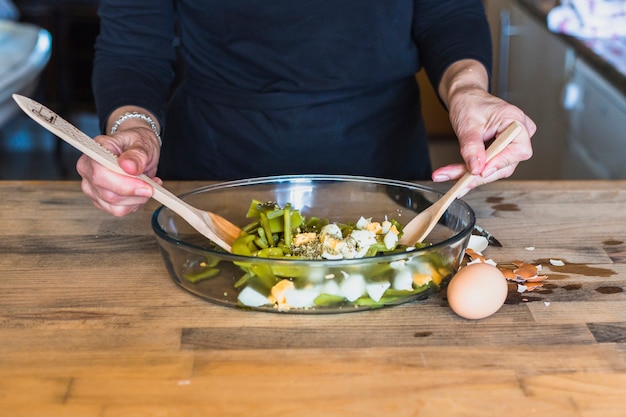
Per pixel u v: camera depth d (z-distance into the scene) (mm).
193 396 719
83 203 1169
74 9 2996
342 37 1266
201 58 1336
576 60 2055
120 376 750
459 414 692
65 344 806
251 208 1005
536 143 2543
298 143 1341
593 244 1034
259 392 724
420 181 1237
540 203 1161
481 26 1305
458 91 1121
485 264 869
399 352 786
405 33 1312
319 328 831
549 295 900
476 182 980
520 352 785
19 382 743
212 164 1409
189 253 866
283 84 1300
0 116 1827
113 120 1146
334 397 716
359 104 1336
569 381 737
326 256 875
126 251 1021
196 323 844
